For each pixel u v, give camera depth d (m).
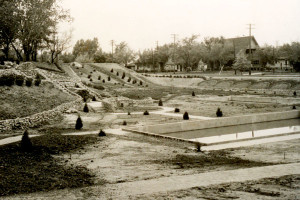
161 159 21.75
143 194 14.66
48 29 72.75
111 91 70.12
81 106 47.62
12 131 30.53
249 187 15.29
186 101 63.66
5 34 61.53
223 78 86.06
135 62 162.38
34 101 39.41
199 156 22.98
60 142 26.08
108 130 32.94
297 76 76.19
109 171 18.83
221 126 40.22
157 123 38.19
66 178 17.38
